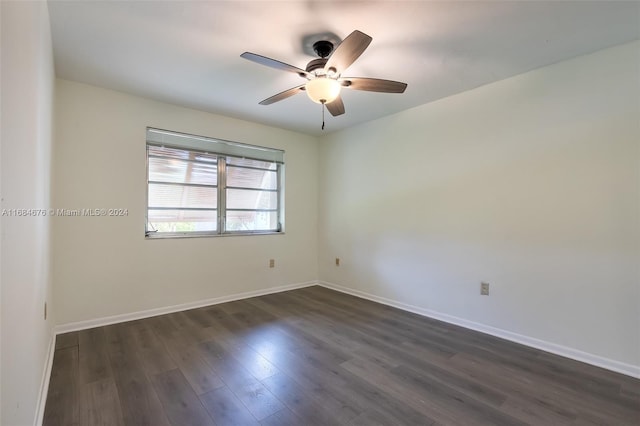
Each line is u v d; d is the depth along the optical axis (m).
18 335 1.29
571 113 2.43
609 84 2.26
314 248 4.84
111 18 1.91
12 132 1.22
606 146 2.27
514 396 1.90
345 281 4.39
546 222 2.56
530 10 1.83
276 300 3.97
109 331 2.86
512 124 2.74
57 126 2.78
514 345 2.64
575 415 1.73
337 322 3.18
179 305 3.50
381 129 3.90
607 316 2.26
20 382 1.30
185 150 3.59
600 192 2.30
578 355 2.38
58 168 2.79
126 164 3.15
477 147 2.98
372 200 4.02
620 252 2.21
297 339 2.74
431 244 3.37
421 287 3.45
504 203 2.80
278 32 2.05
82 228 2.91
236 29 2.03
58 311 2.78
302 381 2.05
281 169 4.48
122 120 3.12
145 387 1.96
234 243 3.96
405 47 2.24
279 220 4.50
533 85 2.62
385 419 1.69
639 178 2.14
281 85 2.91
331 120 4.03
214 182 3.85
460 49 2.27
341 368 2.23
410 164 3.57
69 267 2.84
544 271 2.56
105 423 1.63
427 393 1.93
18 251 1.28
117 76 2.74
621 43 2.20
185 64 2.51
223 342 2.66
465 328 3.03
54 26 1.99
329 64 1.93
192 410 1.74
